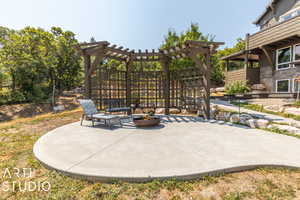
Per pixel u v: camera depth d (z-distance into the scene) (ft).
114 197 6.02
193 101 22.77
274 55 32.32
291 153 9.31
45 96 54.08
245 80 35.37
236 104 25.62
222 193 6.15
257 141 11.57
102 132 14.55
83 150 10.07
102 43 18.86
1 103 43.42
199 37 34.55
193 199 5.86
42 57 52.60
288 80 29.63
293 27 25.88
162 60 24.03
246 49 35.32
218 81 59.82
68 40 67.00
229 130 14.93
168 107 24.77
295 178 7.07
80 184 6.87
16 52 47.09
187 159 8.59
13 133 15.07
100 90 21.97
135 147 10.59
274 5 34.17
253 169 7.86
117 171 7.35
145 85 25.77
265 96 28.32
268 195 5.98
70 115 24.44
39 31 54.19
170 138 12.55
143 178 6.87
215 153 9.39
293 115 17.29
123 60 25.17
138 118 17.94
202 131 14.64
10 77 48.39
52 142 11.69
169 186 6.59
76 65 71.10
